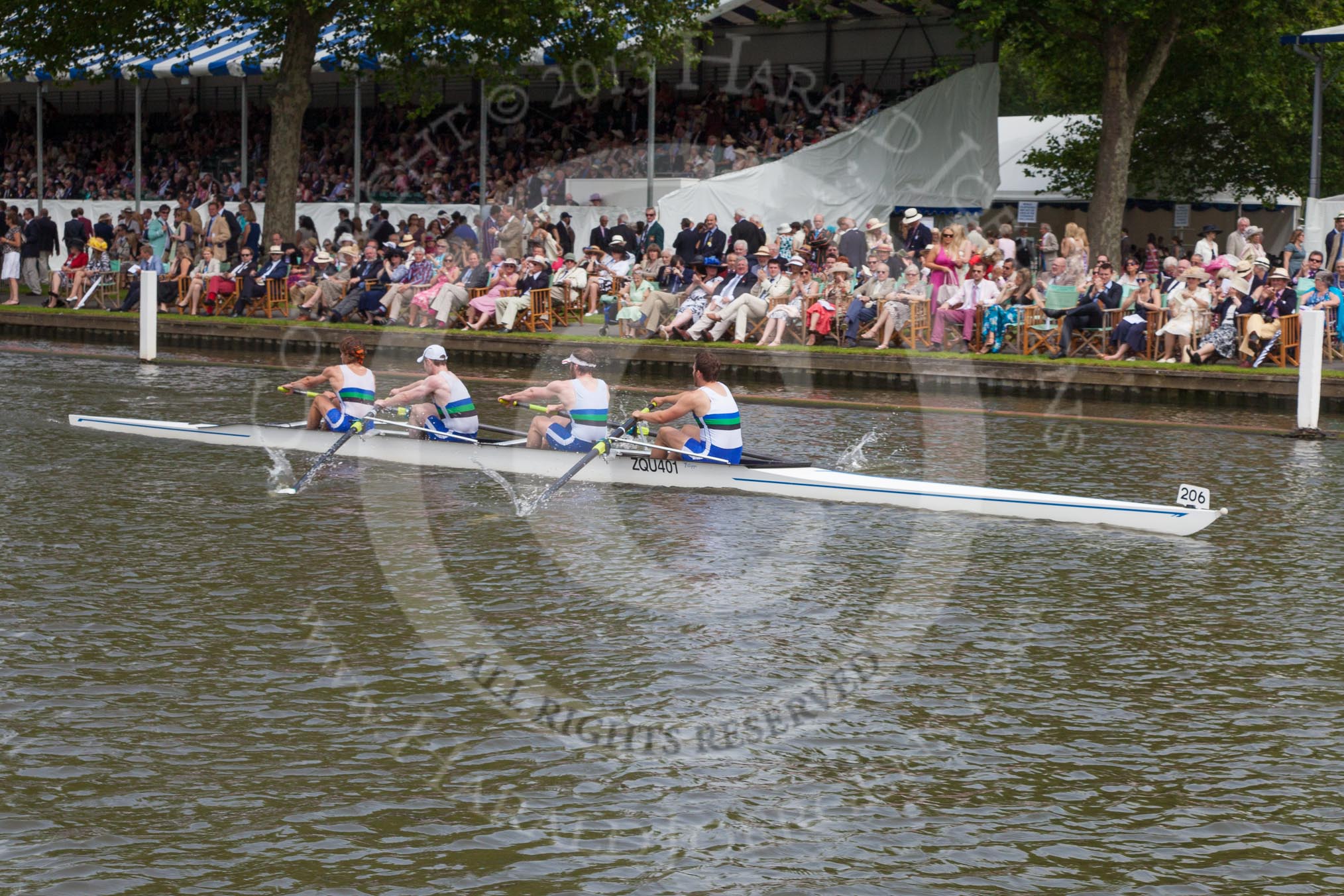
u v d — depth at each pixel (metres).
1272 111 37.09
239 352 26.67
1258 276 22.53
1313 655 9.08
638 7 29.64
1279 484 14.79
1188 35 32.41
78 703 7.84
